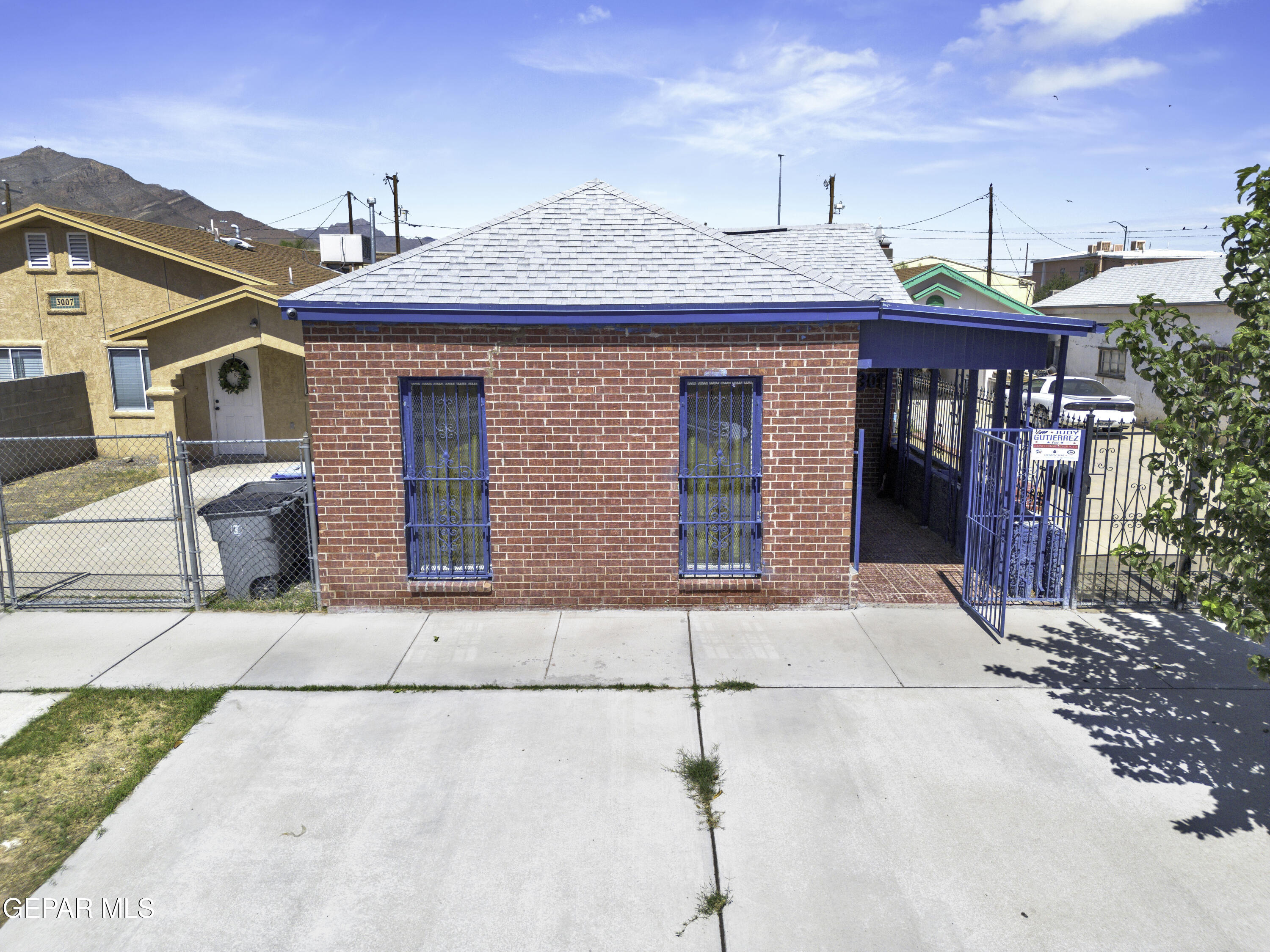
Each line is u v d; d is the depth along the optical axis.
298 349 15.95
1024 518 8.34
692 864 4.63
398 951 4.04
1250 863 4.62
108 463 17.17
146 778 5.48
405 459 8.05
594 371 7.80
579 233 8.56
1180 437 5.06
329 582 8.27
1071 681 6.74
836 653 7.26
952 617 8.09
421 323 7.69
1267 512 4.42
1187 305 24.39
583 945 4.06
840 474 8.00
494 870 4.59
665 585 8.23
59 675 6.97
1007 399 11.39
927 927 4.15
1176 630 7.76
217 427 17.62
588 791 5.30
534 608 8.30
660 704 6.39
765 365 7.79
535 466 8.00
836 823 4.96
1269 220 4.75
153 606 8.54
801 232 11.99
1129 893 4.39
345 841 4.84
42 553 10.81
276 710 6.38
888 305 7.63
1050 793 5.25
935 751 5.72
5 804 5.25
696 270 8.11
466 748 5.81
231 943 4.10
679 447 7.98
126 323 17.28
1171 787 5.32
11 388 15.59
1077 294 31.86
